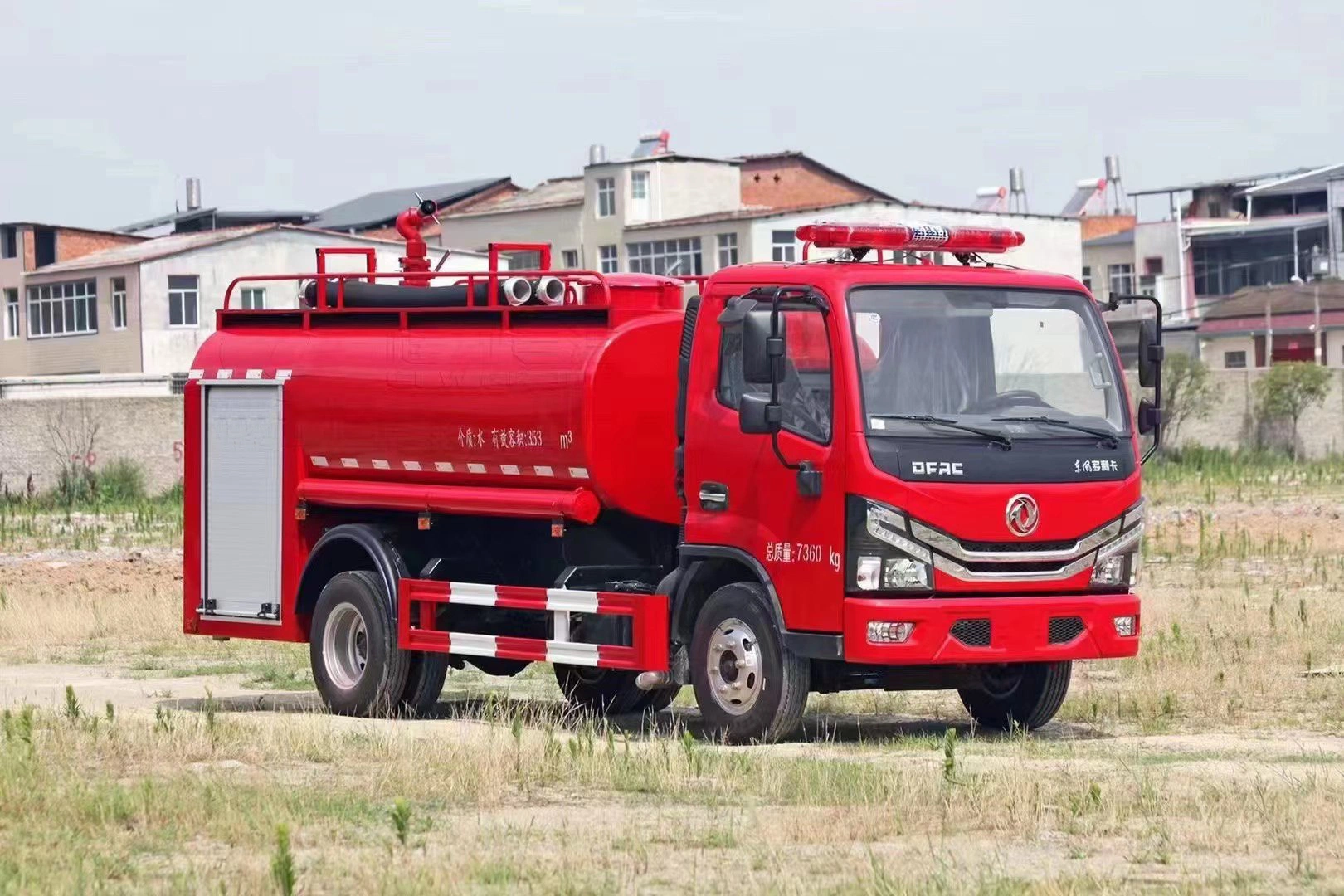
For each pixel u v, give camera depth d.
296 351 33.00
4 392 138.12
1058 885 16.95
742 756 24.38
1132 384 130.62
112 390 142.25
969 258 28.73
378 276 32.25
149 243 179.50
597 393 28.39
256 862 18.17
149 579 58.41
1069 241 177.88
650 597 28.09
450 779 22.70
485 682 37.06
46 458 113.00
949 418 26.38
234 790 21.56
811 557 26.27
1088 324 27.59
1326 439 137.00
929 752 25.84
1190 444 133.00
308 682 36.44
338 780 22.92
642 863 18.25
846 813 20.55
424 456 31.02
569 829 19.97
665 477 28.91
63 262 180.75
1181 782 22.33
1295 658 35.34
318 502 32.72
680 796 21.98
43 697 34.09
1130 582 27.52
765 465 26.91
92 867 17.97
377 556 31.48
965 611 26.09
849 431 25.91
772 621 26.89
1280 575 53.78
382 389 31.48
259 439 33.41
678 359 29.03
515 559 30.80
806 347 26.56
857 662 26.03
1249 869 17.84
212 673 38.31
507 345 29.80
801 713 26.89
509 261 190.00
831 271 26.53
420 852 18.81
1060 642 26.75
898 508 25.80
